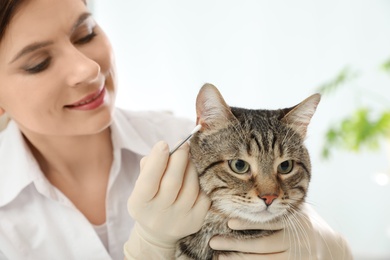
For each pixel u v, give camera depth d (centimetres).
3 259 177
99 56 164
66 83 152
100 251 176
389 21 319
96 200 195
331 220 329
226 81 331
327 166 334
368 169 330
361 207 332
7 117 202
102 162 196
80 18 155
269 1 322
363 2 320
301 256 154
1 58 149
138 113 228
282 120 163
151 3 328
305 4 322
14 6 139
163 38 331
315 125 333
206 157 154
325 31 323
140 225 155
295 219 155
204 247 156
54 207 182
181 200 146
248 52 328
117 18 331
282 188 151
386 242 328
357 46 323
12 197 177
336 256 170
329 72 326
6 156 187
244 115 163
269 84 329
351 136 284
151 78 336
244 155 151
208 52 330
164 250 157
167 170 145
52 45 149
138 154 198
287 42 325
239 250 152
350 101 327
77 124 163
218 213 152
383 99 320
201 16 327
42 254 176
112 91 174
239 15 325
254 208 146
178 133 218
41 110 155
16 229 177
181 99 336
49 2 145
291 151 158
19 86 151
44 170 194
